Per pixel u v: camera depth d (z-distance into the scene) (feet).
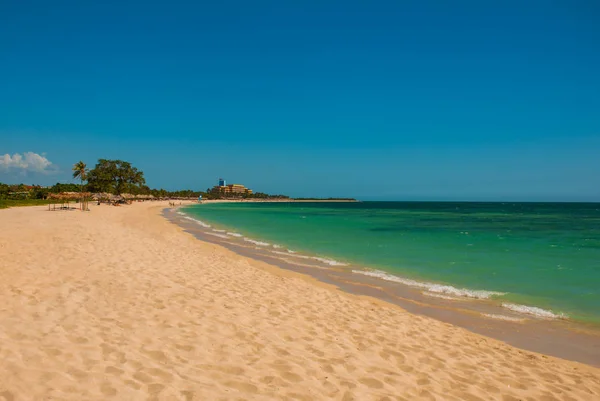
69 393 13.15
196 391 14.21
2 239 49.34
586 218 192.65
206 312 24.97
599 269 51.08
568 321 30.35
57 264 35.65
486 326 29.01
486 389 17.75
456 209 368.07
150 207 251.60
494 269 50.88
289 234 96.58
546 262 56.18
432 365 20.13
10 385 13.21
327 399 15.06
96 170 249.96
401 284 42.14
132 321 21.72
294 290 35.24
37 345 16.98
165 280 33.12
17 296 24.45
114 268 35.91
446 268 51.37
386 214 237.04
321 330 24.02
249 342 20.39
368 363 19.34
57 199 232.32
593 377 20.15
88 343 17.84
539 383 18.89
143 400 13.17
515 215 231.30
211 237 84.69
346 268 50.93
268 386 15.55
